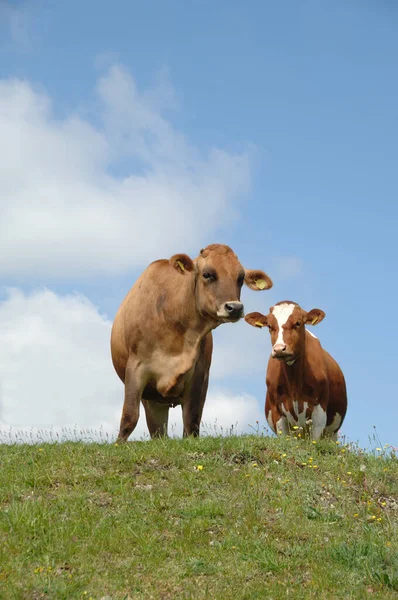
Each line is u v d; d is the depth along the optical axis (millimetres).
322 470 11078
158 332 12500
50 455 10758
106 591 7305
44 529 8398
